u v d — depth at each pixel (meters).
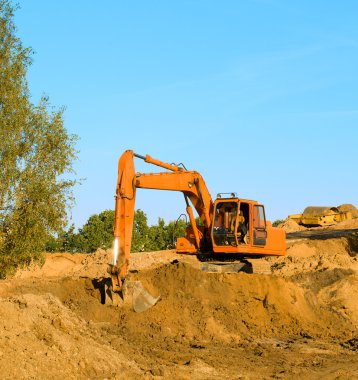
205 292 24.19
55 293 24.17
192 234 27.23
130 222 22.48
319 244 45.75
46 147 23.98
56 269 44.31
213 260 27.39
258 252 26.42
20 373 12.17
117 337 19.34
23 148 23.50
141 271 26.30
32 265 25.98
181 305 23.28
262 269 32.53
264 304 25.02
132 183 22.62
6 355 12.59
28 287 24.78
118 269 21.98
